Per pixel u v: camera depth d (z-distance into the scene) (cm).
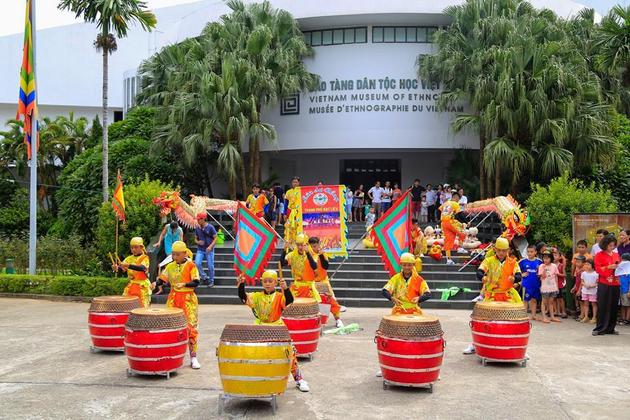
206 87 2447
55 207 3719
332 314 1408
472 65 2422
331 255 1441
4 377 914
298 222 1452
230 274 1875
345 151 2980
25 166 3781
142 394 820
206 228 1797
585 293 1420
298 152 3008
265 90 2581
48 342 1175
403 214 1154
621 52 1908
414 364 818
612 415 736
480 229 2361
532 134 2295
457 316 1516
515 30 2417
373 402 786
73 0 2359
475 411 750
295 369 829
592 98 2389
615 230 1530
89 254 2259
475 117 2433
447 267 1859
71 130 4019
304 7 2752
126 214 1969
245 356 730
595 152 2306
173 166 2753
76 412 746
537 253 1518
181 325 905
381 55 2786
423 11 2669
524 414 739
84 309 1666
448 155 3052
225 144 2545
